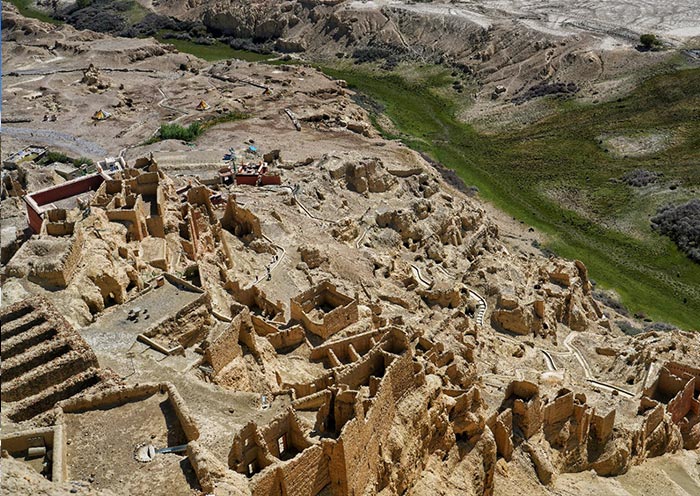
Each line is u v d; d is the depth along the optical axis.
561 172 184.62
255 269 99.06
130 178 93.44
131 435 43.91
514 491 67.38
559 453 75.62
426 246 133.88
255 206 125.50
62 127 188.75
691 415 94.81
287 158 168.00
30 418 46.97
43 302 55.09
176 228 87.12
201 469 40.25
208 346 59.47
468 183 180.88
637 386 93.44
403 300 102.81
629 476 79.75
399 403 58.91
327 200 142.12
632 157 188.12
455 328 93.44
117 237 77.81
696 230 152.75
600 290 140.50
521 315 106.88
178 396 45.75
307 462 46.69
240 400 52.97
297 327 71.31
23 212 95.38
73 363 49.88
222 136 184.00
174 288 68.19
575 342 109.50
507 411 70.75
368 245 127.38
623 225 161.50
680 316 133.62
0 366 48.44
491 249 147.88
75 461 41.78
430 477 59.66
